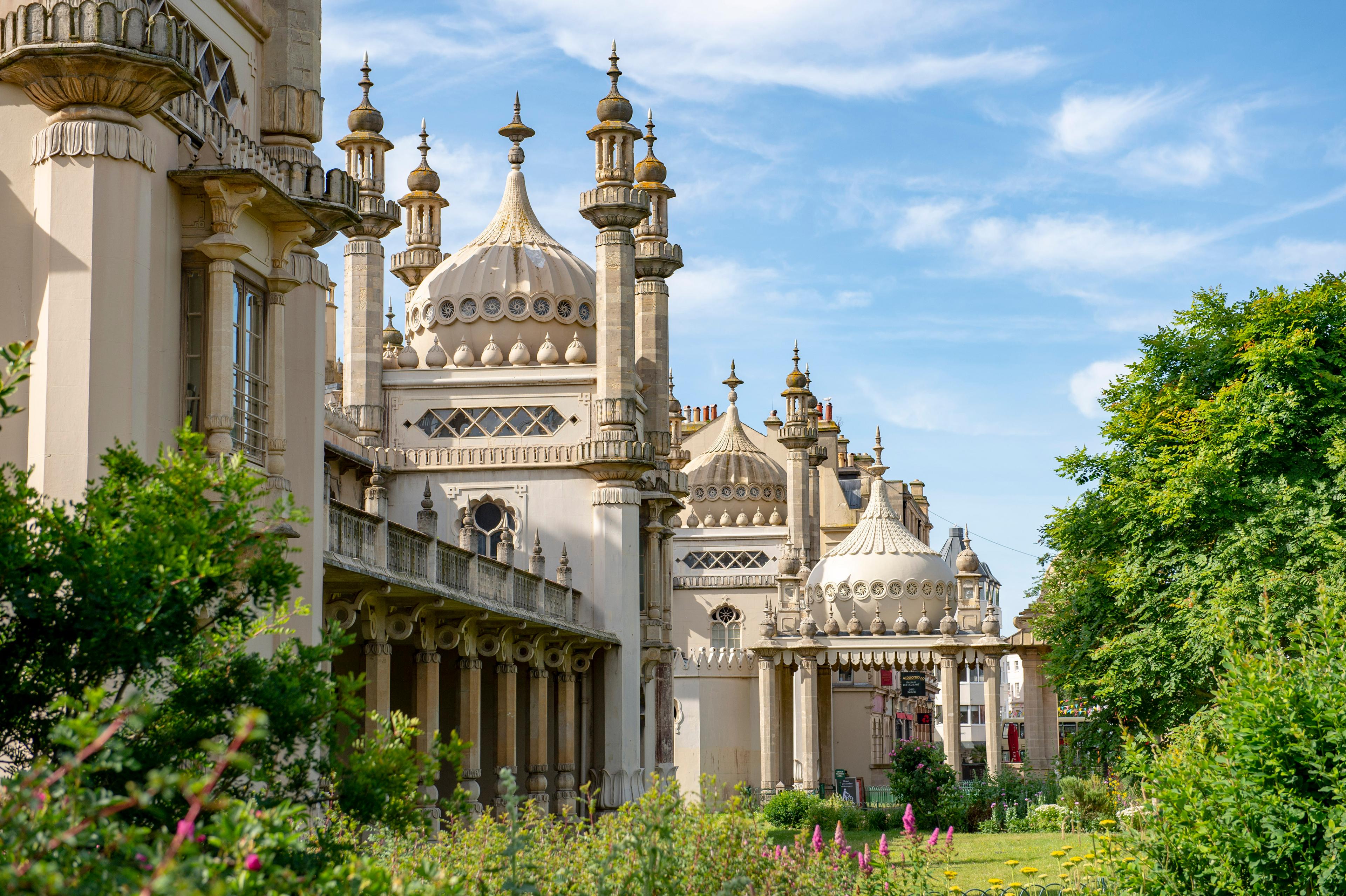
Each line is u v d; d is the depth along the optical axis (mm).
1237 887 14703
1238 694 15281
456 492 42500
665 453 46812
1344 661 15062
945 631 54844
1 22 15352
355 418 42750
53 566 9125
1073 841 38062
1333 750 14641
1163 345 36969
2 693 9164
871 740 70062
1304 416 33438
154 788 6676
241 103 19656
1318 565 30812
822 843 17109
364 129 43531
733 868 13758
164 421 16641
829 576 58406
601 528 41719
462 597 27031
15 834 6586
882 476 61188
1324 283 35219
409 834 14133
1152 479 35438
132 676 9773
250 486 9922
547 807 35688
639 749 41531
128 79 15359
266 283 18922
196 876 6551
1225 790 14953
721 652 61250
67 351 14969
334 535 21734
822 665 56375
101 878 6488
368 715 11086
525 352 43438
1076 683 38438
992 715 53844
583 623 41281
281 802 9383
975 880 28328
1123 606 36688
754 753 61219
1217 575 32500
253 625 10562
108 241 15227
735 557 72500
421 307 45781
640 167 47844
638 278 47688
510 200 47531
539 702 36125
